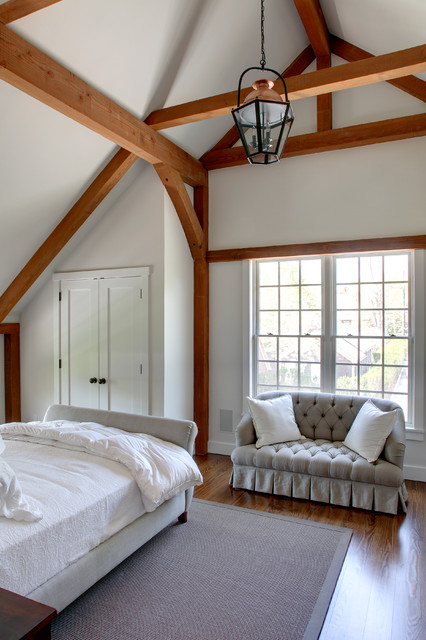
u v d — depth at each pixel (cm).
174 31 318
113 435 290
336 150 421
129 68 319
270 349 459
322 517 315
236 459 365
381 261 413
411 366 400
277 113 221
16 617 111
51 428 290
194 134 427
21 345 511
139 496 248
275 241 448
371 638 197
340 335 429
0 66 238
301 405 398
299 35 414
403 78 392
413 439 392
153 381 430
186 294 464
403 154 397
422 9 295
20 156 326
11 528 180
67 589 195
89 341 466
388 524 304
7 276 429
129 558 260
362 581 239
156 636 197
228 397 471
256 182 457
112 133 325
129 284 442
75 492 215
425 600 223
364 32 380
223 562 256
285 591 229
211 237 479
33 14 247
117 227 449
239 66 397
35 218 389
